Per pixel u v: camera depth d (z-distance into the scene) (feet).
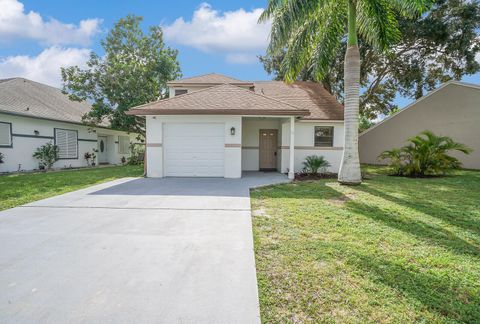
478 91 46.60
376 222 17.26
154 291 9.37
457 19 55.52
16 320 7.87
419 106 56.44
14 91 56.24
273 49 29.89
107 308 8.43
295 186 31.40
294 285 9.81
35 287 9.59
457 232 15.53
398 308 8.56
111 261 11.63
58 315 8.09
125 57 63.52
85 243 13.60
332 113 46.73
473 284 9.99
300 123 45.83
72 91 60.70
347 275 10.53
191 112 35.29
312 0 27.73
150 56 65.10
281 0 27.35
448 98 51.08
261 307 8.55
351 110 31.27
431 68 66.44
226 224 16.71
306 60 37.24
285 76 36.65
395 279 10.25
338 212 19.51
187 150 38.11
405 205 21.65
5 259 11.78
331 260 11.78
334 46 35.81
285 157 45.16
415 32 56.70
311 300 8.94
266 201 23.13
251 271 10.80
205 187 29.84
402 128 60.13
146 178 37.14
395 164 41.96
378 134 66.28
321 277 10.37
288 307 8.58
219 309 8.43
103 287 9.61
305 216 18.53
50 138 55.42
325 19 34.30
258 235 14.82
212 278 10.25
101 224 16.66
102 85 60.29
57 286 9.66
